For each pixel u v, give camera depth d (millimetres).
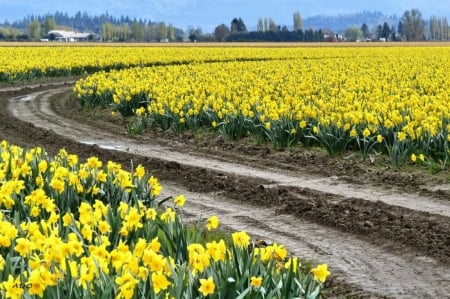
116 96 32000
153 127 27062
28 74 52562
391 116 20969
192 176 18031
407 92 31219
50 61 60375
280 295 7250
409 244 11883
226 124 23562
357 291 9852
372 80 37688
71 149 22812
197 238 9141
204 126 25812
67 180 11453
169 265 6895
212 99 27234
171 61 68062
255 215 14148
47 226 8695
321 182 17031
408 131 18719
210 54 81812
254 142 22797
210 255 7410
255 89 31234
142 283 6988
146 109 31094
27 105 36125
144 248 7395
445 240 11984
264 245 12023
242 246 7879
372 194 15664
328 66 53406
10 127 27906
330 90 33000
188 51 87500
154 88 32375
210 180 17453
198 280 7141
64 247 7238
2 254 8273
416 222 13141
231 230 13000
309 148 21203
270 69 50125
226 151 21781
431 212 13953
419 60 62250
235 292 7039
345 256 11414
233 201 15430
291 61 62625
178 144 23453
